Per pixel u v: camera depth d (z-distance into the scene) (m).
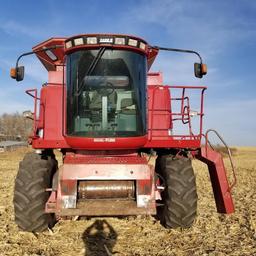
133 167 6.09
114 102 6.43
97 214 5.80
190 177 6.63
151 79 7.99
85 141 6.29
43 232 6.57
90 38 6.31
